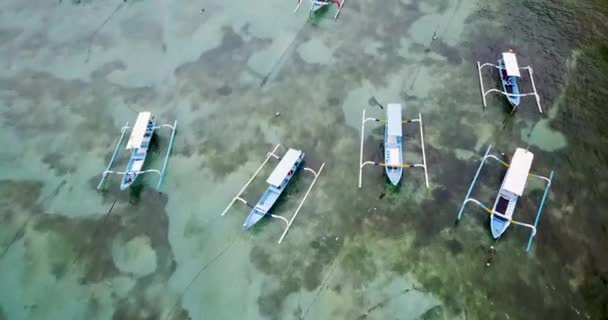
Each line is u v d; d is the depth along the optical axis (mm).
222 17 49688
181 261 32375
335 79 42812
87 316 30297
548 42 44156
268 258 32156
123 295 31016
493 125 38500
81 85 44406
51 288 31594
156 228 34156
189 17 50031
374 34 46469
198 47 46844
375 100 40875
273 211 34250
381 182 35406
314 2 48719
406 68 43219
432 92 41188
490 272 30812
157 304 30531
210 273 31703
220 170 37156
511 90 40250
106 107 42344
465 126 38594
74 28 49969
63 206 35812
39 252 33344
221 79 43750
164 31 48750
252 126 39844
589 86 40531
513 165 33062
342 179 35750
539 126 38219
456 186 34938
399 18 47844
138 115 40562
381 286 30531
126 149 38938
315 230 33250
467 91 41000
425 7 48750
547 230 32375
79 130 40750
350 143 38000
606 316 28750
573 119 38469
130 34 48812
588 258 31125
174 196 35812
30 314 30531
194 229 33906
